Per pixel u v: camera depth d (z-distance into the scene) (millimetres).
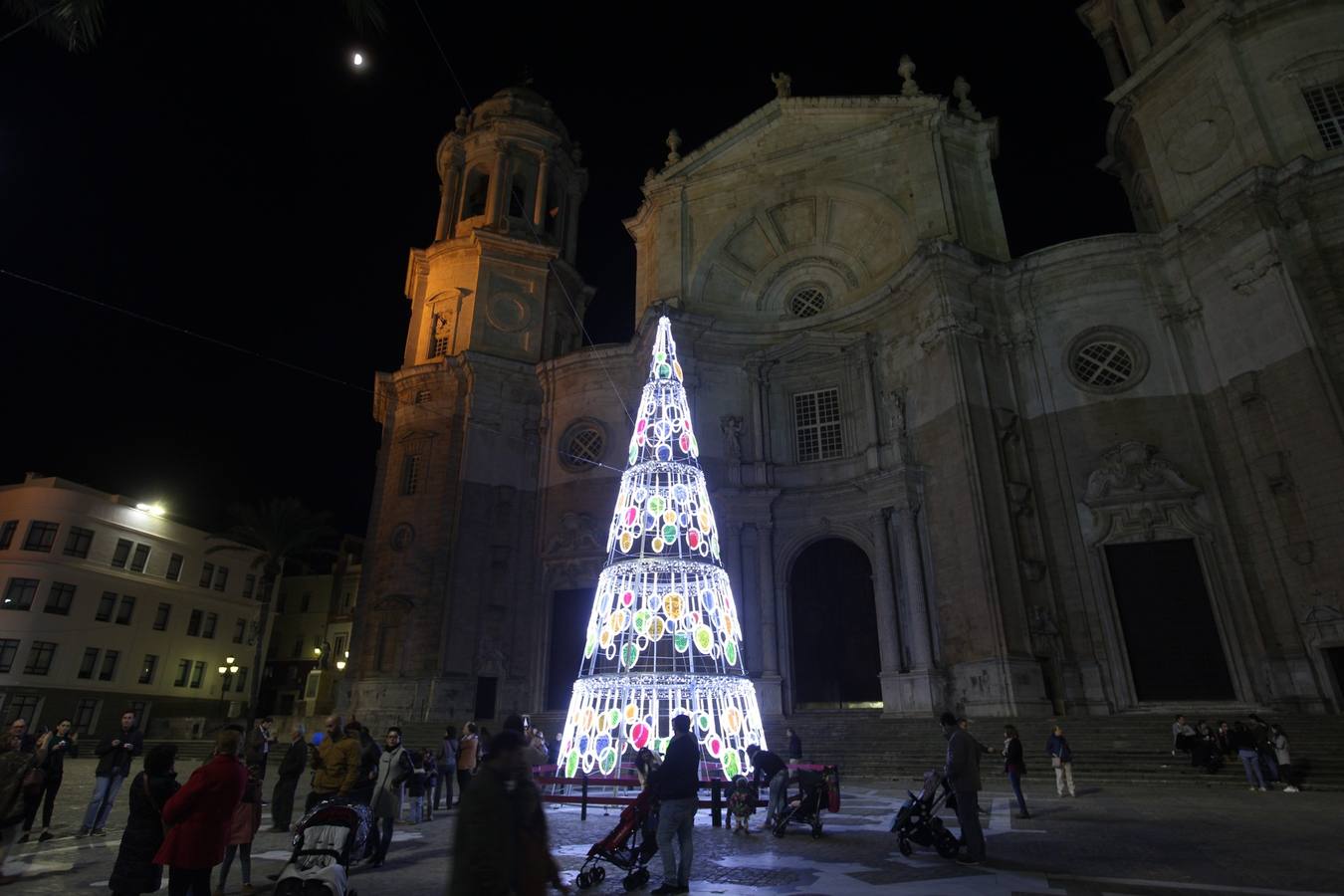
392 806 8875
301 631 51688
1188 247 23500
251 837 7570
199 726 36969
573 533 29156
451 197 37812
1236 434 21484
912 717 21828
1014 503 23031
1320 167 20781
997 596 21344
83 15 9453
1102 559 22297
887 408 26438
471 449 30641
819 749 20234
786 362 29078
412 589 29422
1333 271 20406
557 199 39281
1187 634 20953
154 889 6062
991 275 25641
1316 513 19281
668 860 7273
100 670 38438
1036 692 20672
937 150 28312
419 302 35812
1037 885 7336
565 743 13766
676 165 33219
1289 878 7359
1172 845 9094
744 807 10742
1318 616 18844
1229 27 24062
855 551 26484
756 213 31625
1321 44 23016
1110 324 24219
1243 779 15086
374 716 27625
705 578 15008
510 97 39188
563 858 9258
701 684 13398
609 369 31219
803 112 31703
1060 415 24109
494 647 28500
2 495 38375
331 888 5586
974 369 24250
